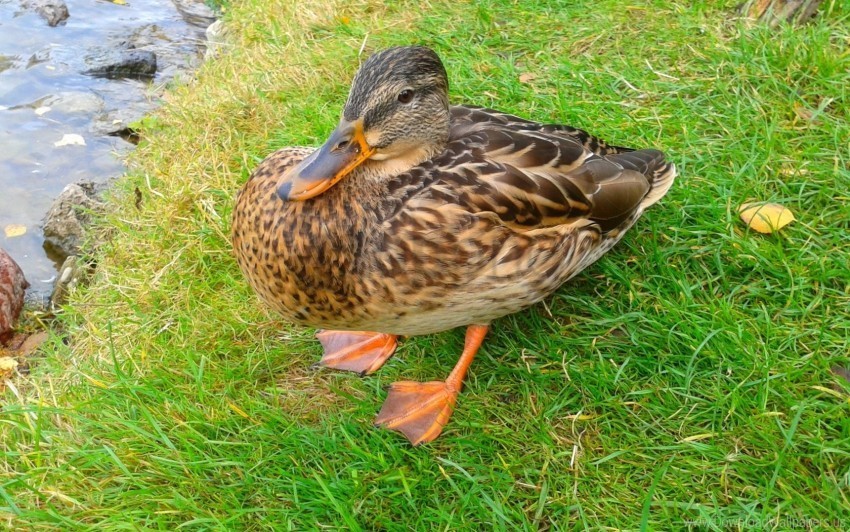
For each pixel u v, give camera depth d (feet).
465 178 2.09
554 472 2.07
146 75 4.25
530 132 2.30
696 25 3.08
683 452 2.08
